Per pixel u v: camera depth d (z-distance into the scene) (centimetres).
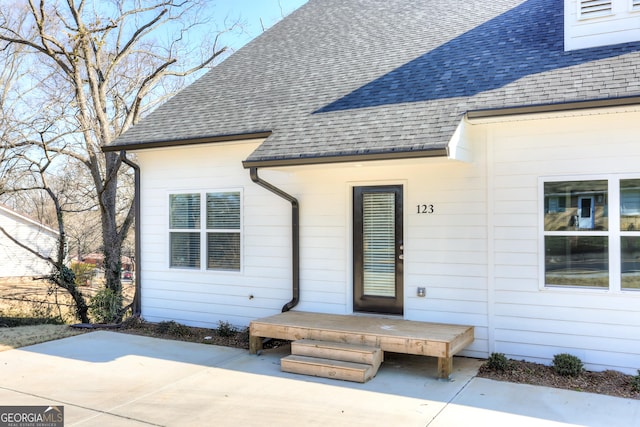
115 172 1329
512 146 610
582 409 461
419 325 631
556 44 679
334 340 607
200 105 893
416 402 484
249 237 806
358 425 432
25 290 1712
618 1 631
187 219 867
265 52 1033
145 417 457
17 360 654
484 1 926
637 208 548
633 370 548
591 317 568
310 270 752
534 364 590
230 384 548
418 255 671
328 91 777
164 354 680
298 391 522
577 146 575
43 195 2186
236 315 819
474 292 635
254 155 642
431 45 816
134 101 1555
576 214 578
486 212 627
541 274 594
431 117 596
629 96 498
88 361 647
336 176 732
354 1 1138
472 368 590
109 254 1305
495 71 660
